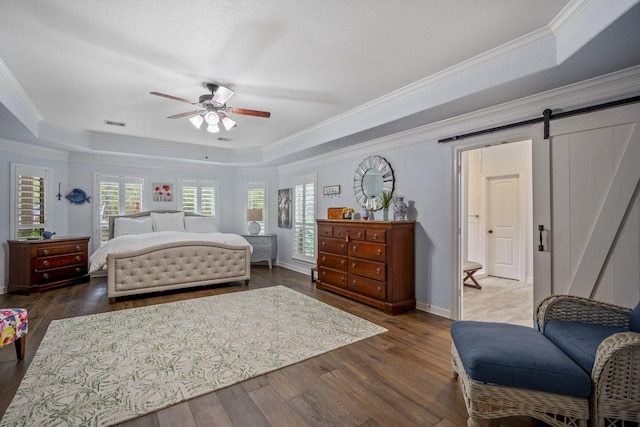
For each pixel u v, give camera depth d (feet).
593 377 4.88
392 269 11.87
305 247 19.53
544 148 8.45
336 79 9.86
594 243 7.57
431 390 6.80
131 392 6.61
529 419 5.98
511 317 12.02
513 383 5.07
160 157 19.20
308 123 14.78
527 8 6.40
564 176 8.09
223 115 11.09
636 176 7.02
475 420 5.23
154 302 13.21
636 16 5.24
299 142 16.76
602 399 4.79
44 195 16.34
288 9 6.46
